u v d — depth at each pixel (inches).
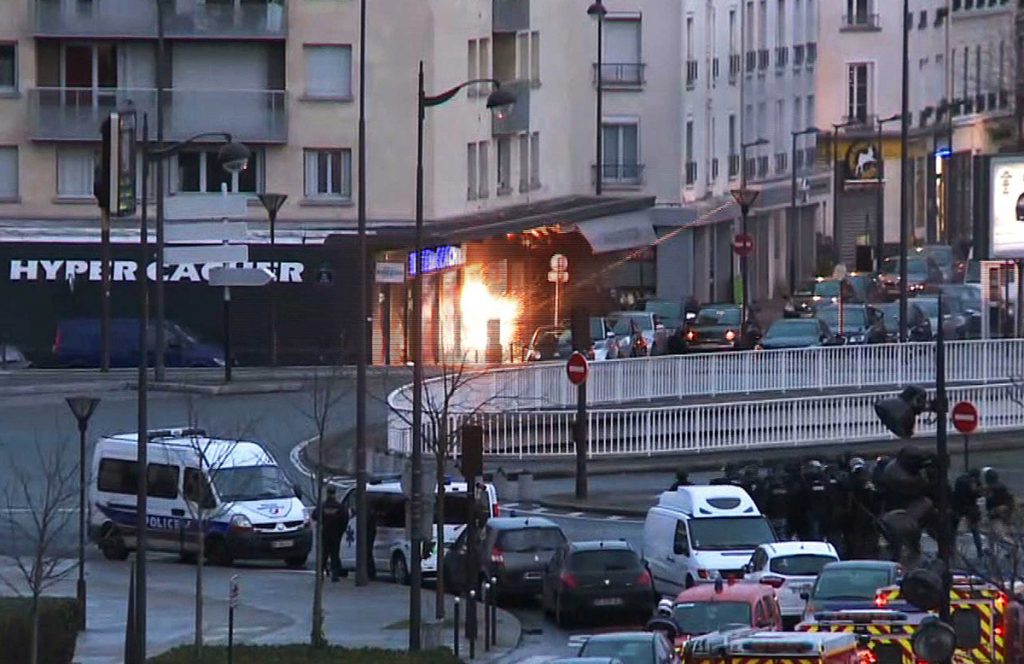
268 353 7396.7
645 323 7618.1
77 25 7652.6
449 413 5167.3
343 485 4918.8
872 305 7751.0
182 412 5974.4
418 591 3558.1
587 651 2901.1
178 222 5418.3
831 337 6939.0
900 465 2765.7
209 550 4611.2
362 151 4478.3
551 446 5541.3
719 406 5565.9
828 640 2470.5
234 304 7396.7
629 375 5767.7
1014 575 3206.2
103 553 4719.5
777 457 5182.1
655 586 4175.7
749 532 4084.6
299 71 7741.1
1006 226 6638.8
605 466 5447.8
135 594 3270.2
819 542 4023.1
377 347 7475.4
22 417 5920.3
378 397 5861.2
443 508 4042.8
